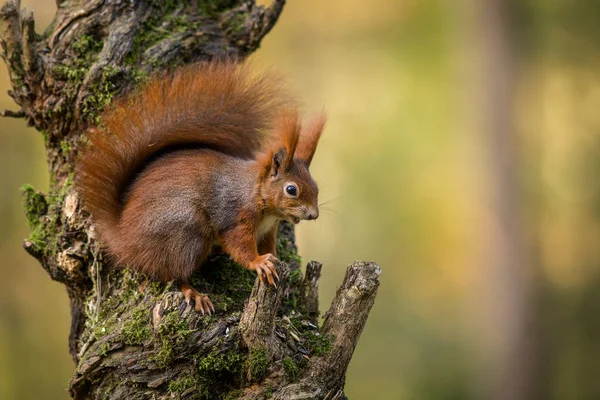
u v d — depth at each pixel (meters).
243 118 6.57
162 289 6.10
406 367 18.59
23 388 15.55
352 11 20.08
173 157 6.29
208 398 5.74
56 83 6.61
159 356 5.72
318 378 5.68
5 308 15.79
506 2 19.12
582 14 19.11
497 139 19.47
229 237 6.23
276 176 6.36
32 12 6.42
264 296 5.59
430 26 20.06
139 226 6.02
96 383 5.85
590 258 19.45
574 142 19.64
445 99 19.98
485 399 18.70
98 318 6.19
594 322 19.09
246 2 7.61
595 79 19.42
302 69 20.28
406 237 19.73
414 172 19.97
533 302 19.20
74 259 6.41
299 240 19.36
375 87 20.27
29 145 16.36
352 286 5.84
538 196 19.64
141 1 6.97
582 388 18.88
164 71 6.59
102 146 6.13
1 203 16.06
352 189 19.88
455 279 19.69
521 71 19.47
